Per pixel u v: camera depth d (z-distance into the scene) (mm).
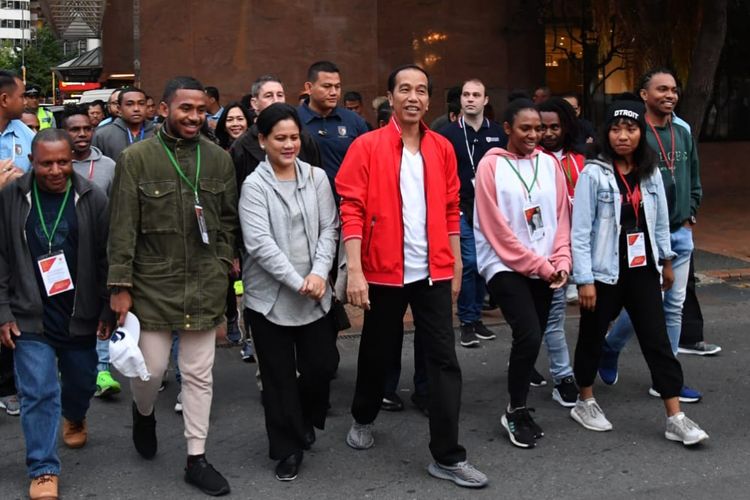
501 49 14680
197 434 4641
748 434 5348
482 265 5199
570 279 5777
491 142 7156
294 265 4648
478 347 7375
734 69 16266
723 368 6703
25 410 4488
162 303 4484
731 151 16422
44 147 4461
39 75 65188
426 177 4707
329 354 4742
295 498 4508
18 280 4520
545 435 5355
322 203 4785
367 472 4828
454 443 4641
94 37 36875
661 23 14773
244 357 7012
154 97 11844
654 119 6086
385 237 4668
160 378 4637
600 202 5133
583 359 5406
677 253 6031
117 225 4410
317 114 6078
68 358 4801
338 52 12078
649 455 5020
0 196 4539
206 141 4656
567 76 15055
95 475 4832
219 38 11805
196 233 4531
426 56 14508
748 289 9438
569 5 14914
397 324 4840
